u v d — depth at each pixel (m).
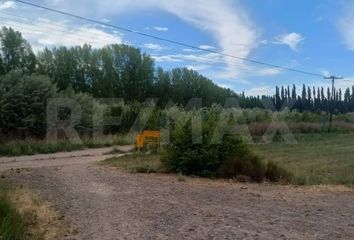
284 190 12.73
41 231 7.48
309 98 99.12
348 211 9.88
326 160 21.00
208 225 8.09
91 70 58.41
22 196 10.27
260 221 8.52
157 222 8.28
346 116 69.12
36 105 29.23
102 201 10.17
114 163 18.05
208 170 15.12
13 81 29.59
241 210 9.53
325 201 11.13
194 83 65.12
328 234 7.75
